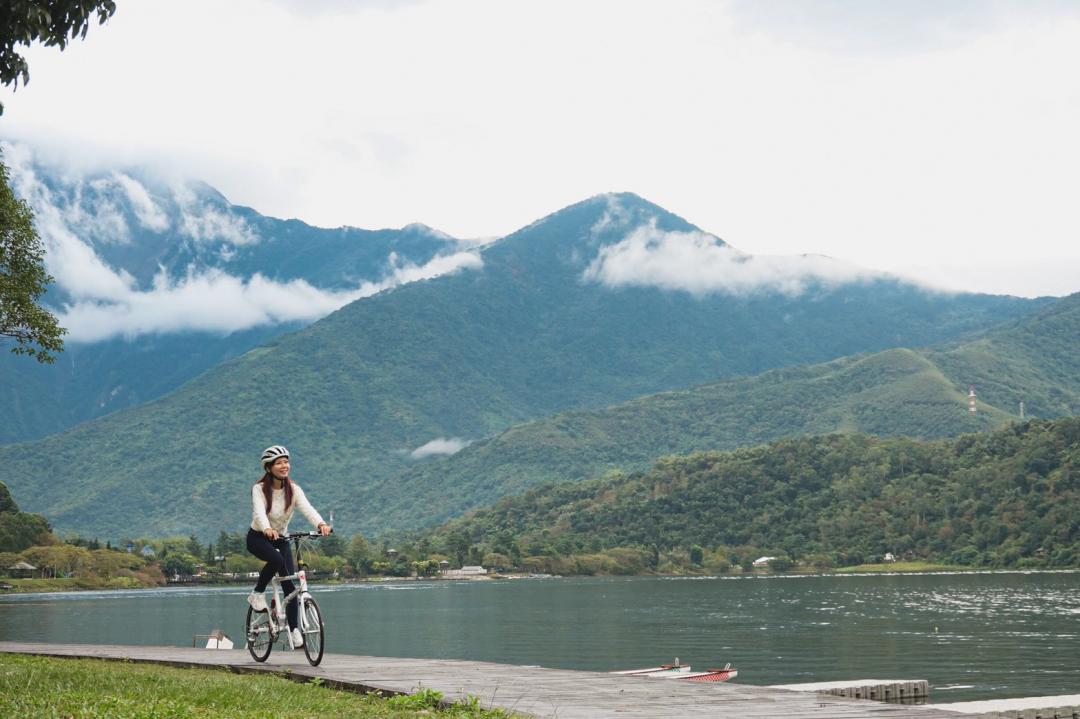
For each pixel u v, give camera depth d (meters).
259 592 21.50
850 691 30.06
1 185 42.53
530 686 17.73
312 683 18.28
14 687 16.03
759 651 88.88
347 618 154.62
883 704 15.33
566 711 14.67
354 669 20.47
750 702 15.62
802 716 14.06
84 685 16.84
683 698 16.16
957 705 27.02
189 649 27.97
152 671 21.27
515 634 117.38
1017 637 95.12
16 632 124.56
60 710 13.29
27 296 42.81
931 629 107.94
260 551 20.39
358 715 14.13
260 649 21.77
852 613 140.25
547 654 91.31
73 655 26.80
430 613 165.25
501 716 13.97
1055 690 57.56
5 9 15.27
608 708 14.98
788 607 159.75
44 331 43.50
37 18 15.18
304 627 20.88
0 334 43.28
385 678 18.78
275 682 18.22
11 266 42.97
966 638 95.56
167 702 14.36
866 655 82.75
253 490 20.12
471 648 99.31
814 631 110.44
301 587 20.86
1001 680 63.16
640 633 114.00
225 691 16.30
